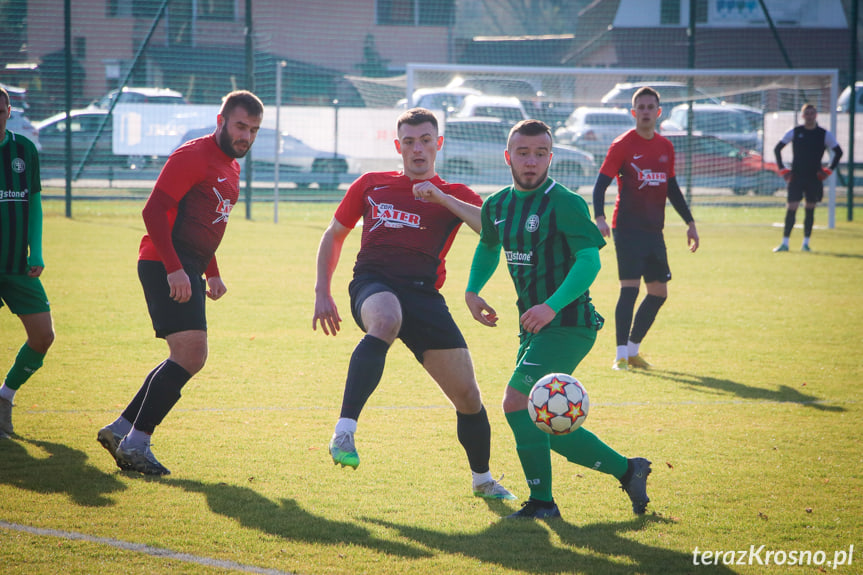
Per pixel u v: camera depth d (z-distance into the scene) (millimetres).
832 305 27453
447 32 88938
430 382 17688
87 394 15945
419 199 11680
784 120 58844
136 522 10039
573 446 10445
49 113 59000
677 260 38625
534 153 10508
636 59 89500
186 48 70438
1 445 12914
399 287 11344
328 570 8852
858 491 11453
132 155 54312
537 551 9430
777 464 12578
